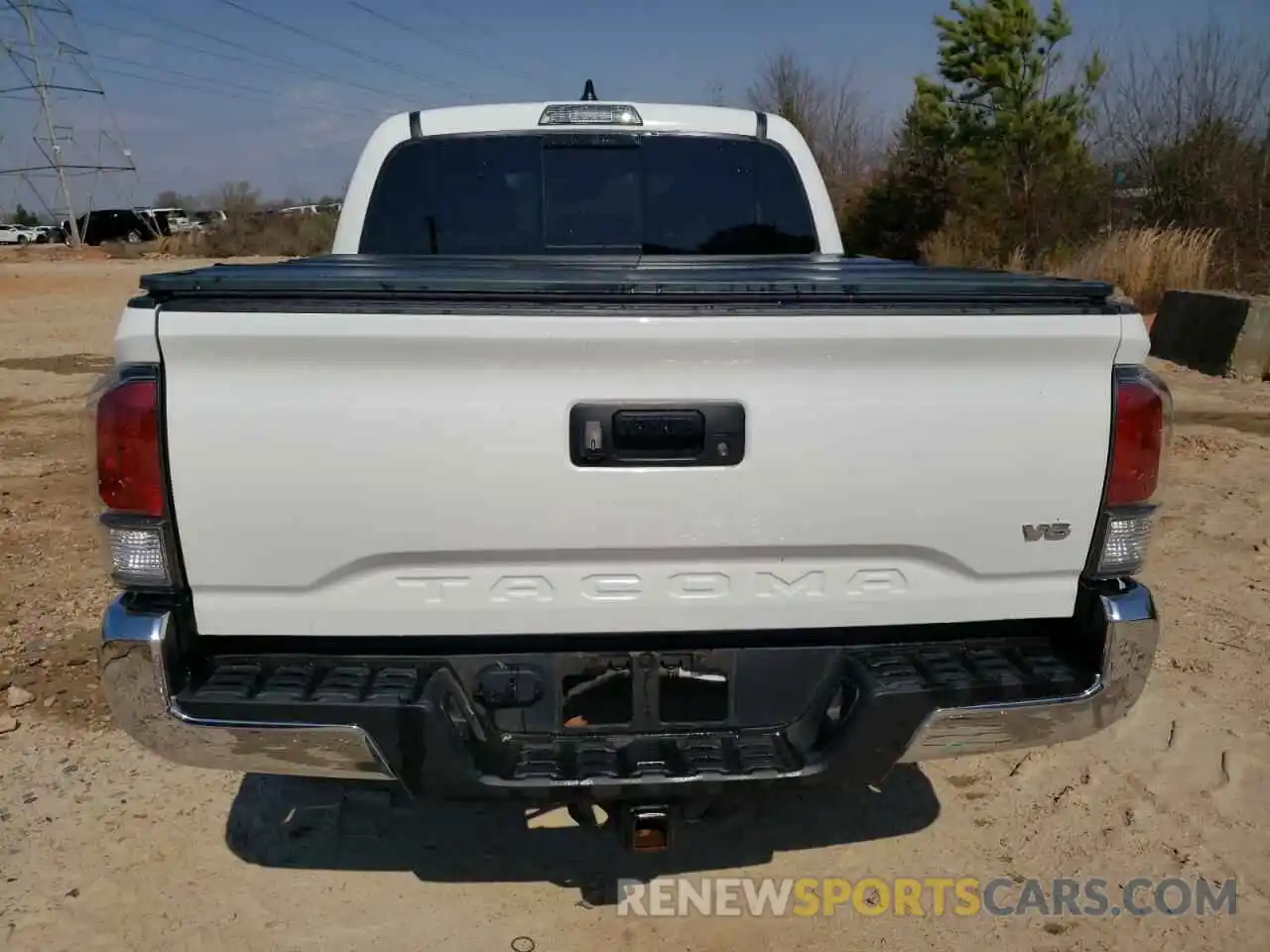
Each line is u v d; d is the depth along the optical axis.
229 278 2.28
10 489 7.00
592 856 3.19
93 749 3.74
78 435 8.63
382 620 2.41
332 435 2.29
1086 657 2.54
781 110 36.56
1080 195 21.45
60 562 5.58
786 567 2.46
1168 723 3.92
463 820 3.36
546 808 3.42
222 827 3.30
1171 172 18.45
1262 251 16.80
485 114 4.20
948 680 2.45
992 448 2.41
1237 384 10.62
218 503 2.30
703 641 2.53
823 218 4.36
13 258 39.22
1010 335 2.34
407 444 2.30
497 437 2.31
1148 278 15.05
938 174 26.30
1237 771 3.60
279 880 3.05
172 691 2.33
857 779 2.47
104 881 3.03
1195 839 3.25
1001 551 2.48
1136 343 2.40
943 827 3.34
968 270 3.10
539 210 4.26
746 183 4.30
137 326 2.22
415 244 4.26
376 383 2.28
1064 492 2.46
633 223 4.30
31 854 3.14
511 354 2.28
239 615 2.38
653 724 2.55
